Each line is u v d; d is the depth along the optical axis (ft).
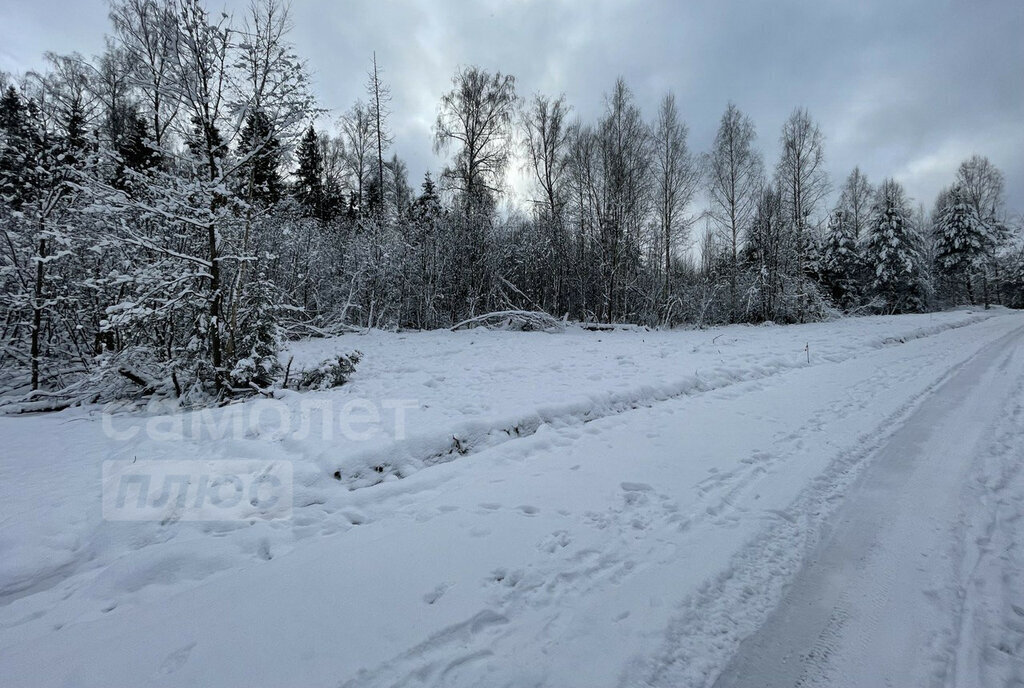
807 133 93.09
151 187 25.68
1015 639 8.04
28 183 33.86
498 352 42.78
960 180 151.94
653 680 7.22
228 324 26.71
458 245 70.23
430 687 7.05
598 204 77.41
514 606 8.90
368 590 9.29
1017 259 139.23
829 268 118.21
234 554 11.30
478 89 77.36
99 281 26.37
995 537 11.07
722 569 9.99
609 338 56.18
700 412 22.20
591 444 18.02
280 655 7.64
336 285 66.69
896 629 8.30
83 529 12.75
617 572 9.97
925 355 37.35
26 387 35.47
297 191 57.77
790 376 30.50
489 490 13.98
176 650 7.84
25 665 7.63
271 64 26.96
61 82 43.91
